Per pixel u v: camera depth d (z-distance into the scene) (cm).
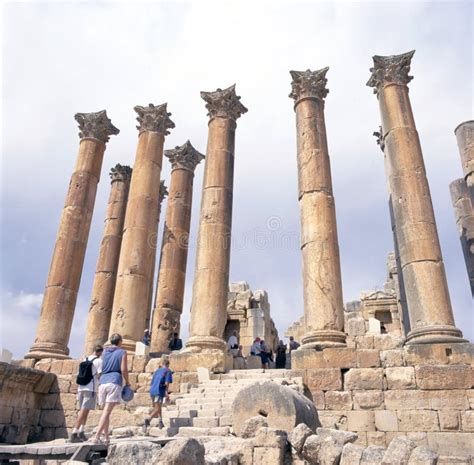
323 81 1872
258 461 749
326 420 1256
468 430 1155
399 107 1650
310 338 1392
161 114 2145
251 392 940
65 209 1961
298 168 1705
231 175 1859
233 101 2008
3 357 1645
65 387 1555
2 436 1338
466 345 1252
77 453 668
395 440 704
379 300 2805
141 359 1547
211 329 1552
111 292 2238
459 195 2011
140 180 1969
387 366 1286
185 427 1034
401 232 1465
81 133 2166
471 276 1850
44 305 1781
